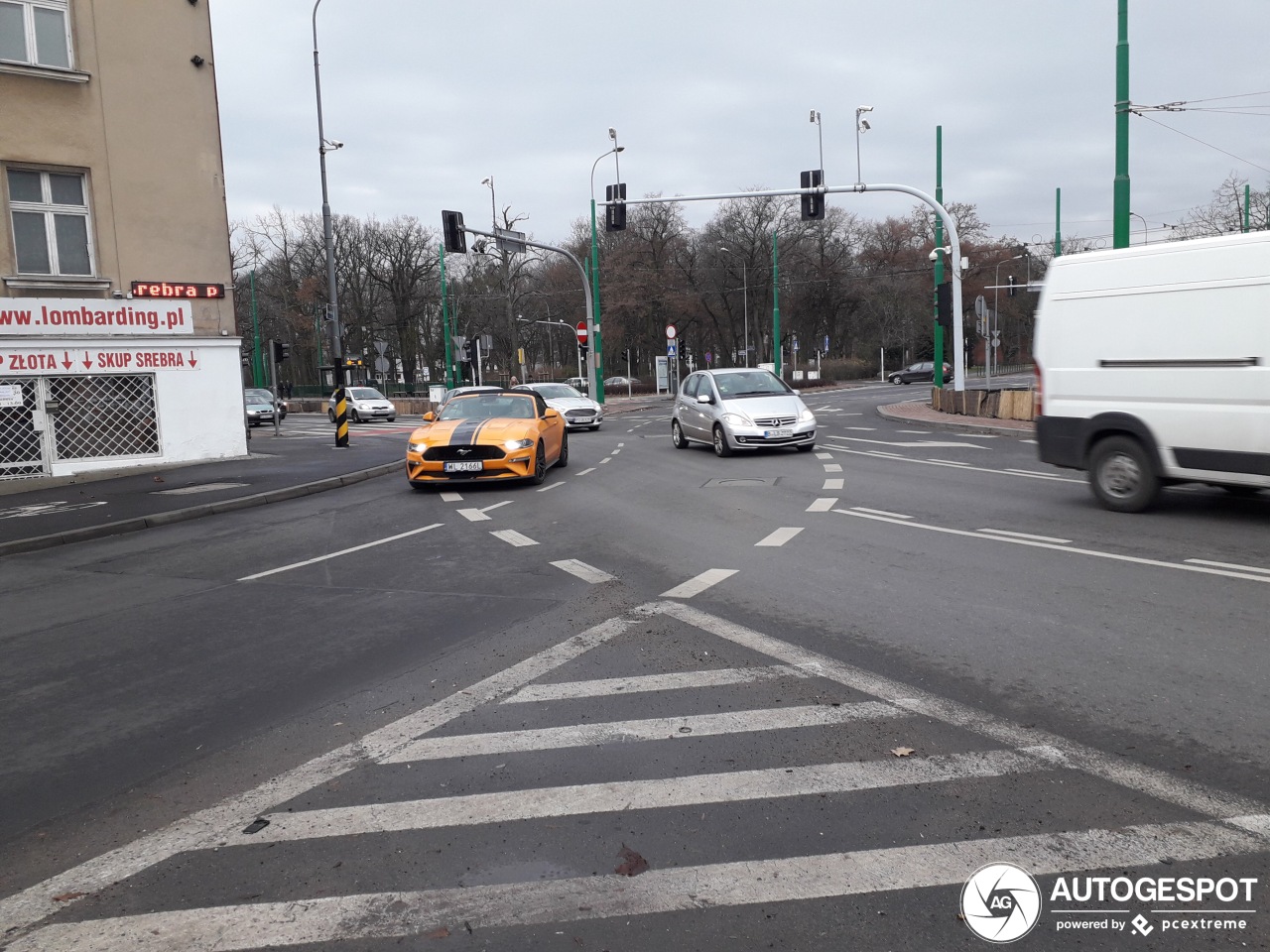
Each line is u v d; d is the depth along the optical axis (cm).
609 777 372
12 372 1612
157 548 1004
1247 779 348
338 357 2475
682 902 285
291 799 367
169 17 1788
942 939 263
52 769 410
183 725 456
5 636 654
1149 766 362
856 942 263
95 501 1353
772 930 270
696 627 581
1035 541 796
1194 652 489
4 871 322
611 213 2377
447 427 1416
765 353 6975
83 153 1691
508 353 7231
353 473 1625
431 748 411
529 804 352
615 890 293
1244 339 827
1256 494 1022
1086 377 952
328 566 846
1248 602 578
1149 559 707
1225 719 402
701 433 1772
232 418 1869
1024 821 324
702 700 452
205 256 1838
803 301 6925
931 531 869
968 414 2420
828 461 1526
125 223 1739
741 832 325
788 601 634
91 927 284
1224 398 841
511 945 267
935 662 492
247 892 300
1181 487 1102
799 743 396
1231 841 307
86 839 343
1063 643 514
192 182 1819
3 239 1617
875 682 466
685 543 865
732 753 390
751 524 956
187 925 283
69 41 1680
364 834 335
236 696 495
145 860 324
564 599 671
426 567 816
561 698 464
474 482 1478
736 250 6650
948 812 332
